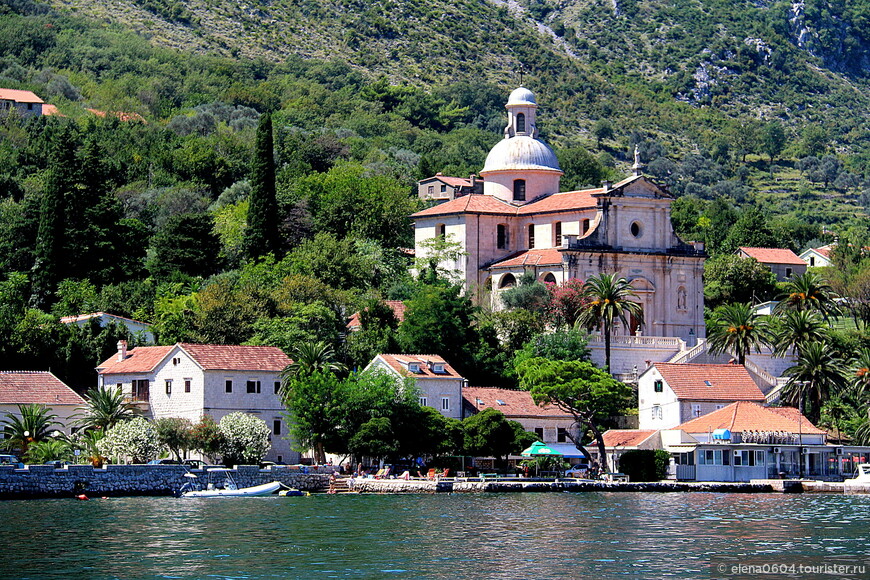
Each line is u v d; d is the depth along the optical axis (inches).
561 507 7381.9
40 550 5654.5
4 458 7691.9
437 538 6058.1
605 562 5438.0
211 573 5167.3
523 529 6368.1
